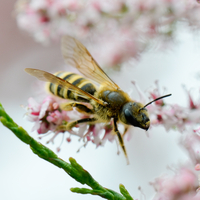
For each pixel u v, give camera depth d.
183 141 0.12
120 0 0.14
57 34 0.14
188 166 0.12
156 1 0.14
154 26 0.14
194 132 0.13
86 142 0.12
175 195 0.12
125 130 0.12
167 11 0.14
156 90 0.13
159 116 0.13
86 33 0.14
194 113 0.13
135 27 0.14
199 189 0.12
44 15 0.14
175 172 0.12
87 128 0.12
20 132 0.12
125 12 0.14
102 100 0.12
